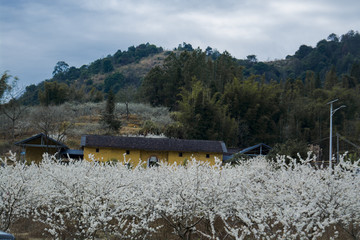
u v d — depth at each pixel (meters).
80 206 11.81
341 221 11.93
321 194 12.04
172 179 12.81
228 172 13.49
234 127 52.94
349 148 47.56
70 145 43.66
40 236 13.20
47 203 13.43
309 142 57.44
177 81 74.00
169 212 12.23
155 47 196.38
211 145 39.16
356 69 93.75
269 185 13.16
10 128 48.59
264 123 57.47
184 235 11.91
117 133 51.66
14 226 14.34
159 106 71.69
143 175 16.09
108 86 135.00
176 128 50.00
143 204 12.00
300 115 61.81
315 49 160.12
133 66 168.62
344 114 64.56
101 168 13.75
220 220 14.51
